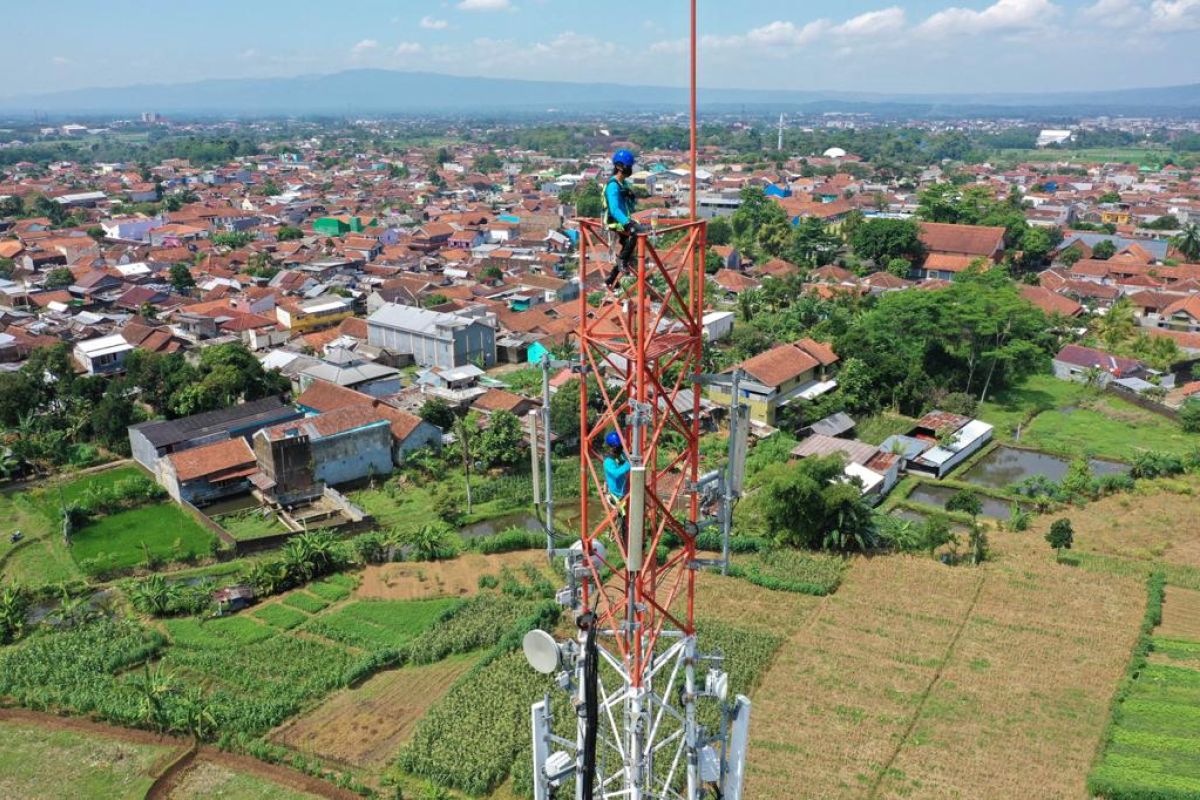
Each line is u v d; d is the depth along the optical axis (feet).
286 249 440.45
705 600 155.94
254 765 118.52
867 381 255.29
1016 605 152.97
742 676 132.26
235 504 200.03
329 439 202.80
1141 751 117.08
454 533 186.19
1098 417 253.44
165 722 125.08
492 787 112.88
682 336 63.77
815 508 171.73
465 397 243.60
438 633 145.28
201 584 160.35
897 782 112.27
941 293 270.05
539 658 70.33
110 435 226.79
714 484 74.23
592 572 69.87
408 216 555.28
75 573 168.76
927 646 141.49
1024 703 127.44
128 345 278.67
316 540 167.84
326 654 141.59
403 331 290.35
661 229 58.90
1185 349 295.69
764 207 495.41
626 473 65.00
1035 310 289.33
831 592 158.81
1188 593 156.97
